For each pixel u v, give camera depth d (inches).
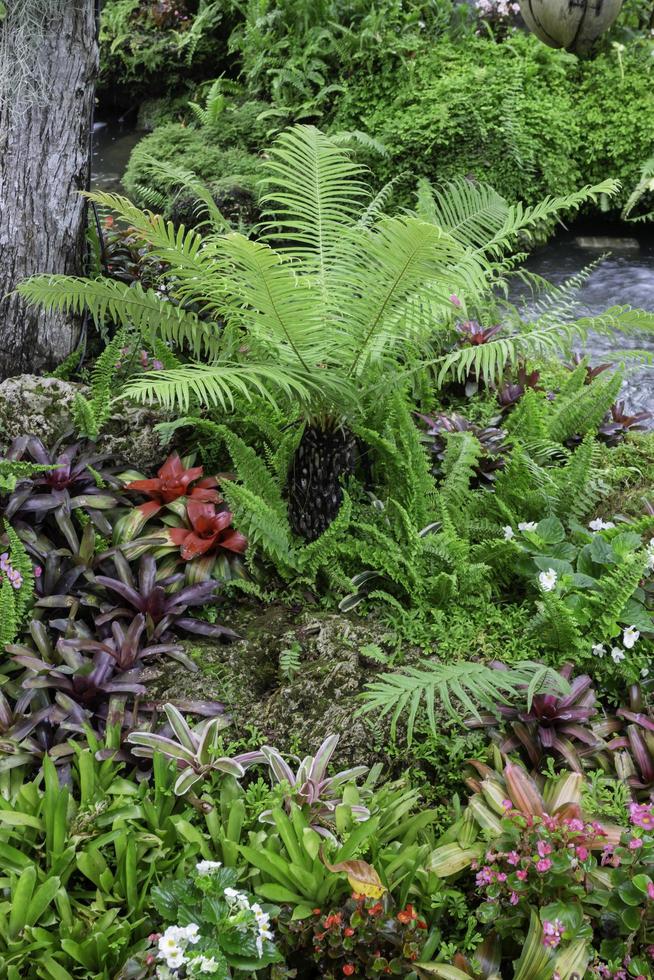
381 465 138.6
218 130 288.5
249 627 117.0
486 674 98.8
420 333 130.9
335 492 125.2
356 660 109.3
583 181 288.5
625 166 282.4
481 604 118.3
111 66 360.5
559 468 137.6
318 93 301.1
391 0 304.7
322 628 114.3
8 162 145.3
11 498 121.2
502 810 89.6
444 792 99.5
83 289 120.3
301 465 123.0
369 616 118.9
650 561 112.3
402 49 292.7
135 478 133.6
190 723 105.1
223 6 337.7
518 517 132.5
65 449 133.1
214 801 92.8
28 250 149.4
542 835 79.2
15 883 81.1
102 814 87.0
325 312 110.3
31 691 102.0
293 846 81.6
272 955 75.5
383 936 78.7
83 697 102.1
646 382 195.2
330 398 114.4
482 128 266.2
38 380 138.6
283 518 125.6
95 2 145.9
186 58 348.2
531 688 95.5
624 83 287.9
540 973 76.1
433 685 96.7
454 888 87.9
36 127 144.6
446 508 128.7
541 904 80.4
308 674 108.3
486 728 103.1
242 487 118.0
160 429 131.4
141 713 104.6
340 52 294.8
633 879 75.1
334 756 100.4
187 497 128.5
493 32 319.3
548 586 108.6
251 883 84.7
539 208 133.7
